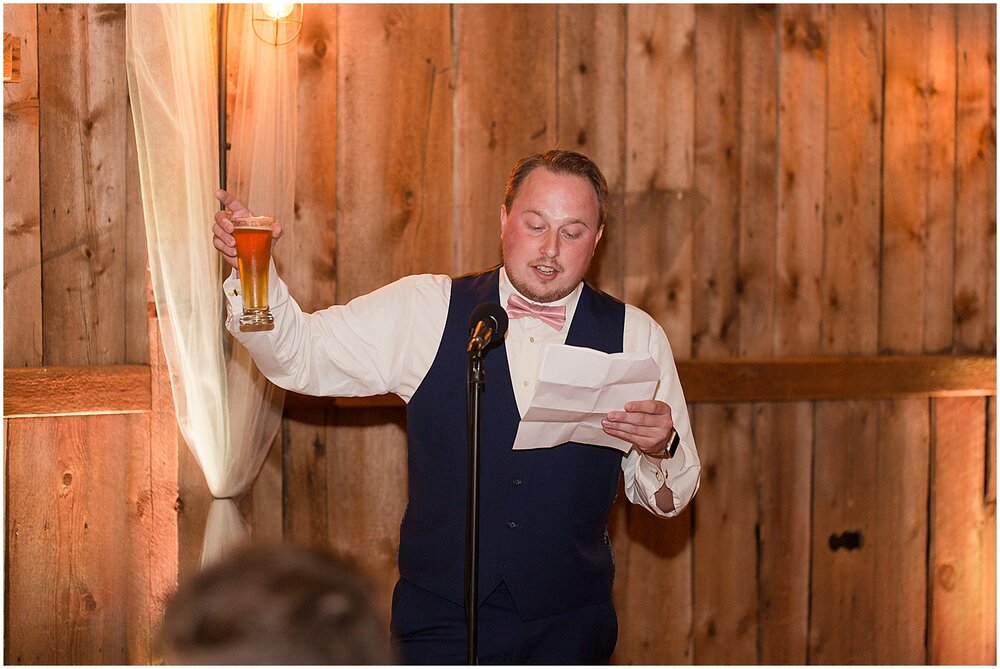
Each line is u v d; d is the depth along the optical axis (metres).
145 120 2.56
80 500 2.77
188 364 2.63
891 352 3.71
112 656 2.82
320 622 0.80
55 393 2.68
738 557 3.48
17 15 2.69
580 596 2.13
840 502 3.64
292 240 2.75
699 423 3.41
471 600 1.71
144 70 2.56
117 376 2.74
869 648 3.70
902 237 3.72
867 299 3.67
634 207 3.32
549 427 1.98
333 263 2.97
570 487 2.12
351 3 2.97
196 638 0.79
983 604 3.88
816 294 3.59
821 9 3.55
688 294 3.39
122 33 2.84
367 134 3.00
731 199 3.45
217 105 2.62
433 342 2.18
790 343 3.55
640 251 3.33
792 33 3.52
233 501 2.72
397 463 3.07
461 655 2.07
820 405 3.60
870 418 3.68
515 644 2.08
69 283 2.79
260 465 2.74
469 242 3.13
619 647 3.33
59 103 2.76
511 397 2.13
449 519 2.11
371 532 3.04
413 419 2.18
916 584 3.78
